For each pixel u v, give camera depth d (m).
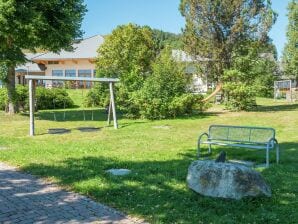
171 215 6.26
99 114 27.25
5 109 29.77
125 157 11.15
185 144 13.60
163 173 8.98
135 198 7.16
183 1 28.11
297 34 51.44
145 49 46.19
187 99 23.42
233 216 6.18
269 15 26.95
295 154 11.40
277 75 54.78
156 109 22.56
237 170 7.02
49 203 7.11
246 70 26.81
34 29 21.33
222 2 27.11
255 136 10.57
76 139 15.30
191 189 7.42
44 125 20.70
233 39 27.55
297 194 7.28
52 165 10.07
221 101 30.89
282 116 23.08
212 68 28.80
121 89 23.33
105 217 6.36
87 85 43.03
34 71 64.62
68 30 23.66
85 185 8.02
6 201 7.27
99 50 47.38
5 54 24.31
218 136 11.28
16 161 10.68
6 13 20.50
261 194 6.98
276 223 5.88
